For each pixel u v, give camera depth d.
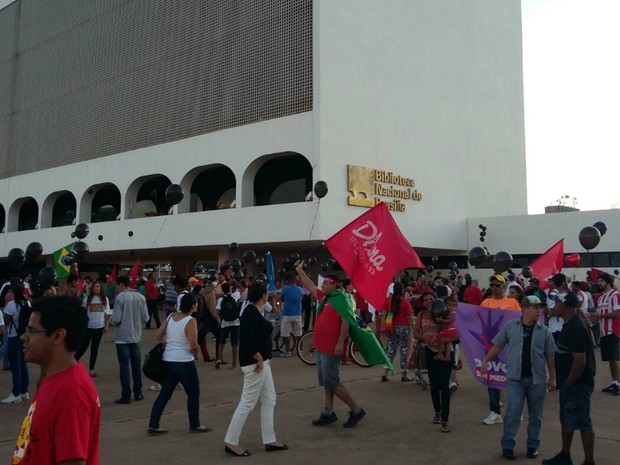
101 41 37.72
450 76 33.53
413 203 30.30
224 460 6.25
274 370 12.33
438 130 32.38
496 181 36.25
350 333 7.72
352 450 6.66
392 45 29.98
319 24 26.59
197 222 30.19
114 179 35.53
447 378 7.62
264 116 28.69
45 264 42.44
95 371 12.04
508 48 38.50
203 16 31.91
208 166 31.20
